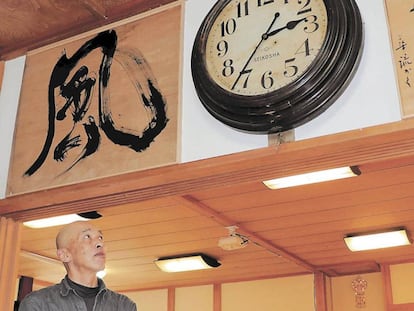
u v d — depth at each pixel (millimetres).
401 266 4898
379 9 2434
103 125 2957
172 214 3943
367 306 5129
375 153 2354
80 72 3166
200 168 2578
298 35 2516
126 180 2756
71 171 2959
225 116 2520
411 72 2273
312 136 2389
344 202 3709
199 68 2662
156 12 3025
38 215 3104
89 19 3244
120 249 4770
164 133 2740
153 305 5957
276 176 2568
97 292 2535
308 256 4879
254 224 4125
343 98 2377
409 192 3537
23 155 3172
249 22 2674
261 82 2508
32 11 3217
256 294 5488
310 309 5188
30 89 3322
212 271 5352
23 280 5727
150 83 2887
